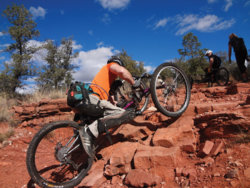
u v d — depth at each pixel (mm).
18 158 3801
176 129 2895
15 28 14898
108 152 3119
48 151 3254
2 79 13180
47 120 5578
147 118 3762
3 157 3836
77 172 2848
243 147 2355
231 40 6887
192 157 2520
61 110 5656
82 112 2682
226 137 2701
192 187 1985
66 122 2652
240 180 1816
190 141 2658
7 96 10648
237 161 2119
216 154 2412
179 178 2209
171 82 3627
